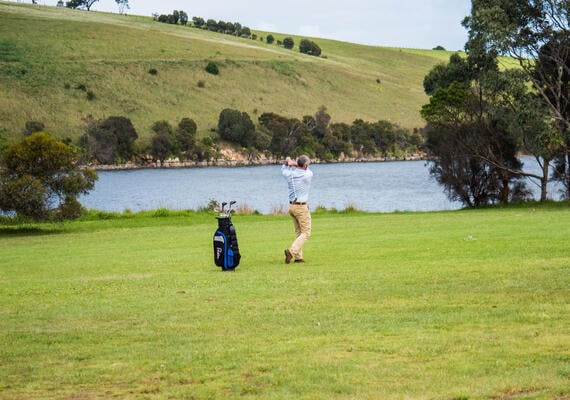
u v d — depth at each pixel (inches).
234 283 543.8
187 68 7672.2
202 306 453.4
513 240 770.8
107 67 7140.8
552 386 265.0
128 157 5900.6
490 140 2222.0
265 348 338.3
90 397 281.1
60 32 7780.5
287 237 1040.2
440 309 406.3
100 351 350.6
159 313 437.4
